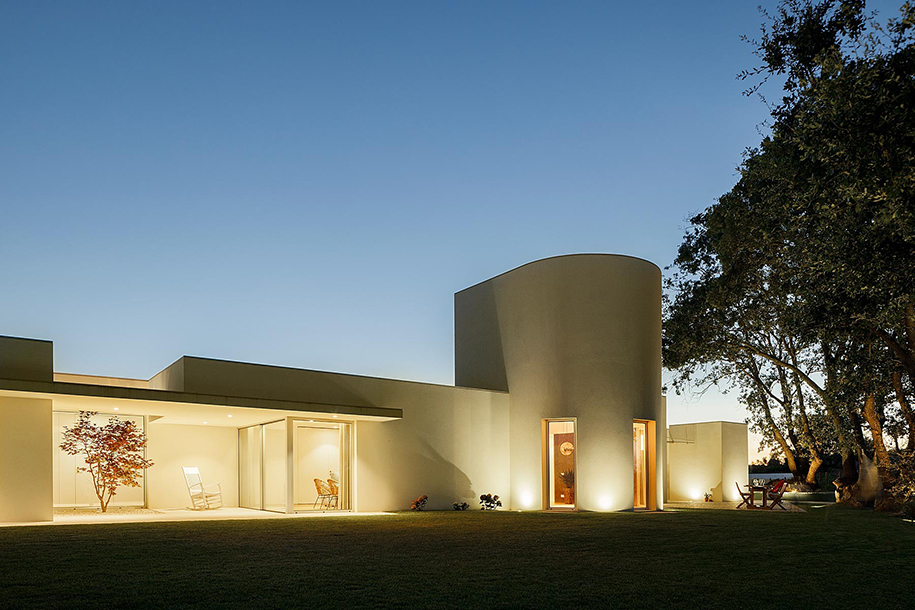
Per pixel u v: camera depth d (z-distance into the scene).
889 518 16.50
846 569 8.69
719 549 10.25
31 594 6.25
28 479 12.82
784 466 38.00
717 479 25.27
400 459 17.84
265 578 7.25
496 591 6.86
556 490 19.11
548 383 19.27
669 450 26.61
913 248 9.53
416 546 9.95
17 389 11.91
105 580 6.94
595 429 18.50
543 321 19.56
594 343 18.84
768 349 23.19
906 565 9.05
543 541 10.76
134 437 16.23
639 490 19.14
